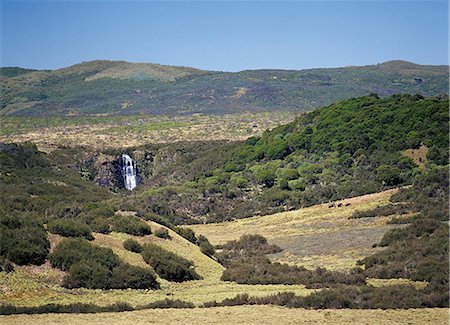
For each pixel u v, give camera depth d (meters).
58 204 67.62
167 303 41.59
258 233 87.94
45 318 36.41
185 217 109.06
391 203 87.56
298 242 77.25
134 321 35.53
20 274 45.12
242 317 36.75
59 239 50.81
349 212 88.44
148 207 106.81
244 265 61.69
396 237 67.25
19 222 49.56
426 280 50.44
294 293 44.16
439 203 78.88
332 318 36.59
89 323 34.78
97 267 47.88
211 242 84.94
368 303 40.59
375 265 58.75
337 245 71.88
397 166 109.44
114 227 57.84
